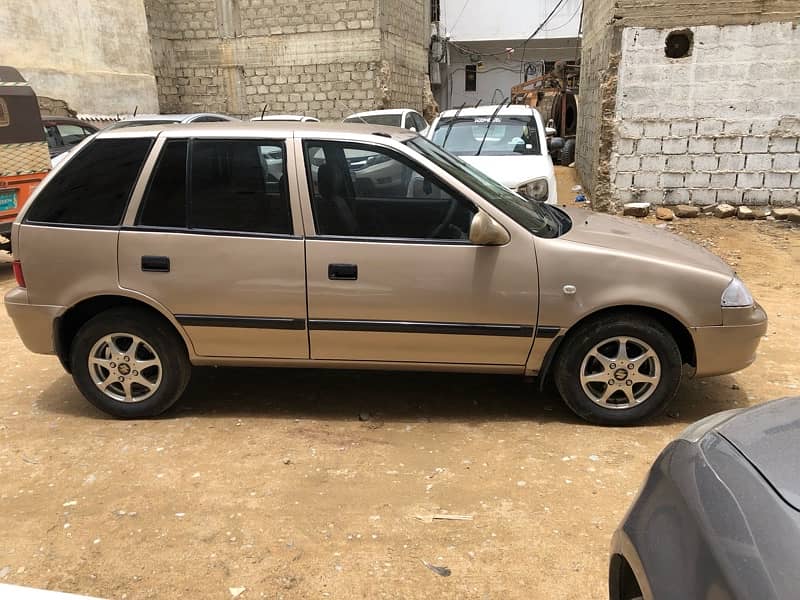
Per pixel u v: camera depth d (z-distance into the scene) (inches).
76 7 632.4
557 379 151.8
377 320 147.7
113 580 104.7
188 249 148.2
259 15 816.9
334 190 147.4
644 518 70.7
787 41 379.9
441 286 144.9
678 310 142.6
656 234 167.3
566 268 142.9
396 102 881.5
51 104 599.5
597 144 438.9
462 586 102.7
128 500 126.3
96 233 149.9
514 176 287.1
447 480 131.6
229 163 148.8
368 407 166.7
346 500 125.3
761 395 171.9
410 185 146.7
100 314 154.2
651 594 63.2
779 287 272.8
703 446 72.1
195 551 111.3
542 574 105.1
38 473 136.7
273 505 124.0
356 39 801.6
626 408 151.5
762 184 405.1
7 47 564.7
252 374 189.5
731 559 56.7
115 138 151.9
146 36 730.2
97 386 158.7
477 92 1432.1
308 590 102.0
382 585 102.9
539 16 1318.9
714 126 402.0
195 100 860.6
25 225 152.9
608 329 145.2
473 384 180.5
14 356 209.8
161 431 154.6
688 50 396.5
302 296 147.6
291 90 832.9
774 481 61.4
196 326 151.5
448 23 1347.2
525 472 134.1
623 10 394.9
